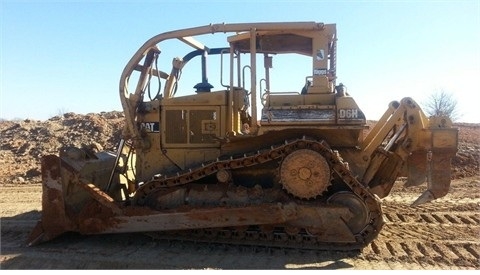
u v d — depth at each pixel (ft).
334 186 21.16
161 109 23.71
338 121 20.77
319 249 20.53
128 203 22.72
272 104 21.77
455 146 20.54
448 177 20.62
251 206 20.47
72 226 21.74
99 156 25.91
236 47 23.99
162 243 22.00
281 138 21.86
